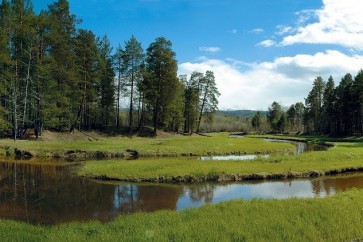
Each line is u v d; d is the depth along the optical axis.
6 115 47.59
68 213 16.72
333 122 93.25
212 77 87.12
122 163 30.83
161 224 13.52
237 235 12.08
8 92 44.38
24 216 16.05
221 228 12.80
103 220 15.69
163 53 62.88
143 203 19.02
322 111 102.69
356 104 80.50
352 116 83.69
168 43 63.25
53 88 48.03
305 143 71.06
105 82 64.25
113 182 24.34
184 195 21.11
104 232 12.28
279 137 93.56
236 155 43.22
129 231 12.50
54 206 17.88
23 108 48.03
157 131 66.75
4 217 15.77
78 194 20.59
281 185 24.69
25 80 47.09
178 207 18.38
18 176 25.70
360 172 30.45
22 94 46.88
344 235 12.99
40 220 15.52
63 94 50.03
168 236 11.86
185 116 83.94
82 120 62.41
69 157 36.81
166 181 25.14
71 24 52.84
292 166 29.89
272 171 27.80
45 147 39.03
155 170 26.95
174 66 63.19
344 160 34.66
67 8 52.25
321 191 22.81
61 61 49.81
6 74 43.94
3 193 20.38
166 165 29.55
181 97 75.56
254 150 47.22
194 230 12.47
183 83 85.25
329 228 13.45
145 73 61.31
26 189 21.53
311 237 12.47
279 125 127.75
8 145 38.75
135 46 62.72
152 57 63.06
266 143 57.59
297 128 144.00
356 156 37.03
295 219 14.23
